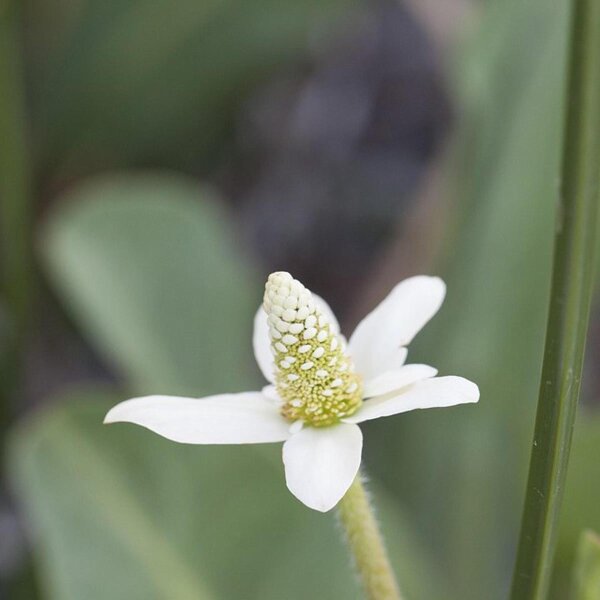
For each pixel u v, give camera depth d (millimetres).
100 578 332
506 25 416
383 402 248
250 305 443
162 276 434
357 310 461
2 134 477
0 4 466
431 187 457
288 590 330
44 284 564
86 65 542
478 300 410
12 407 497
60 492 341
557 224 234
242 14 533
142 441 345
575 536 348
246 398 254
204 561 333
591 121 230
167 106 552
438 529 407
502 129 414
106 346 420
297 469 240
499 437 409
